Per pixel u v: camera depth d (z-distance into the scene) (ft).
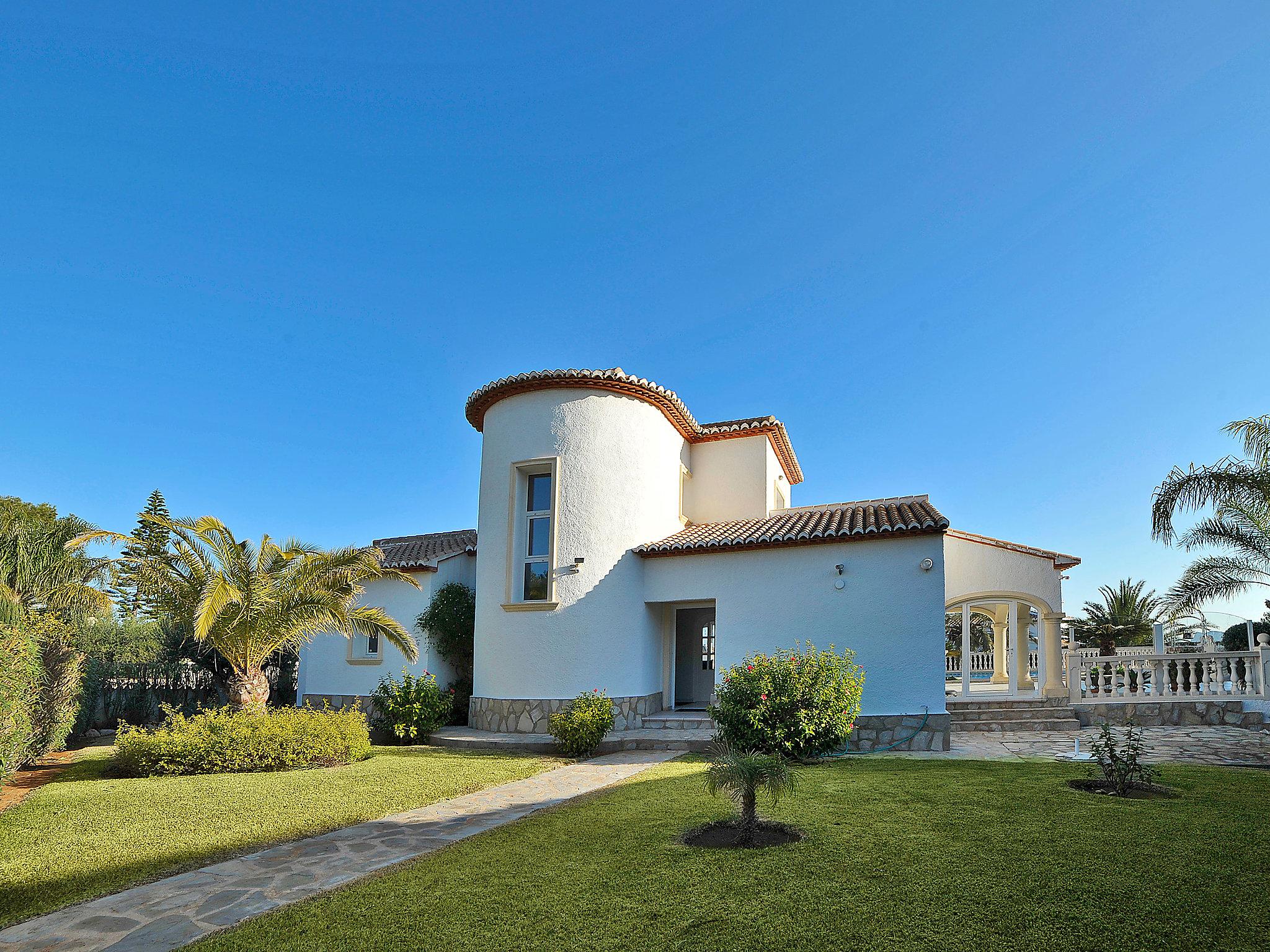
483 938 17.57
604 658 54.29
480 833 27.71
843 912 18.10
